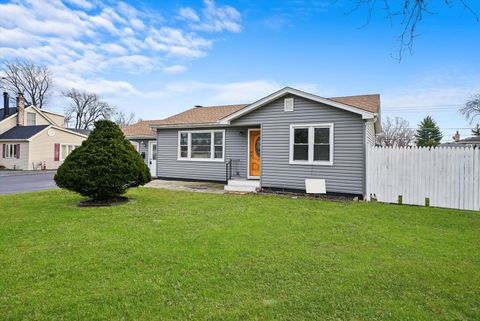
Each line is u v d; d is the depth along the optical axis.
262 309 3.00
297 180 11.44
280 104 11.77
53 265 4.07
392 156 9.84
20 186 14.52
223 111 16.89
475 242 5.37
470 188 8.74
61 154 29.38
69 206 8.51
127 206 8.55
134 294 3.29
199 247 4.87
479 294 3.40
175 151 16.20
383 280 3.72
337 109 10.66
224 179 14.77
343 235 5.73
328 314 2.93
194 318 2.83
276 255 4.55
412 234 5.88
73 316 2.84
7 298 3.16
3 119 29.64
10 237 5.35
